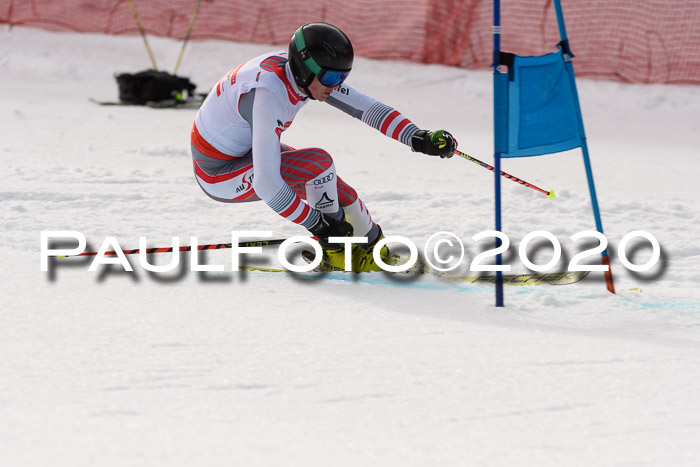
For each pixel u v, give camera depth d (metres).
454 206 19.39
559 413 7.56
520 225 17.28
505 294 12.20
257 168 11.70
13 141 28.53
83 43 61.38
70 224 16.11
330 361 8.76
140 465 6.17
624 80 54.25
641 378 8.57
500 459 6.57
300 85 11.84
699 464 6.59
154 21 65.25
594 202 12.34
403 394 7.89
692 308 11.62
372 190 21.17
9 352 8.62
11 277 11.86
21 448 6.37
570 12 59.97
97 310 10.40
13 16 65.69
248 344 9.25
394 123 13.23
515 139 11.57
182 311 10.52
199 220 17.02
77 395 7.53
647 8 59.22
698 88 52.19
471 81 55.19
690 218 18.56
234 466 6.23
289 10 63.81
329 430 6.99
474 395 7.93
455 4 60.06
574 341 9.87
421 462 6.45
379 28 61.50
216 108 12.52
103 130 33.38
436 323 10.47
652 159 32.50
